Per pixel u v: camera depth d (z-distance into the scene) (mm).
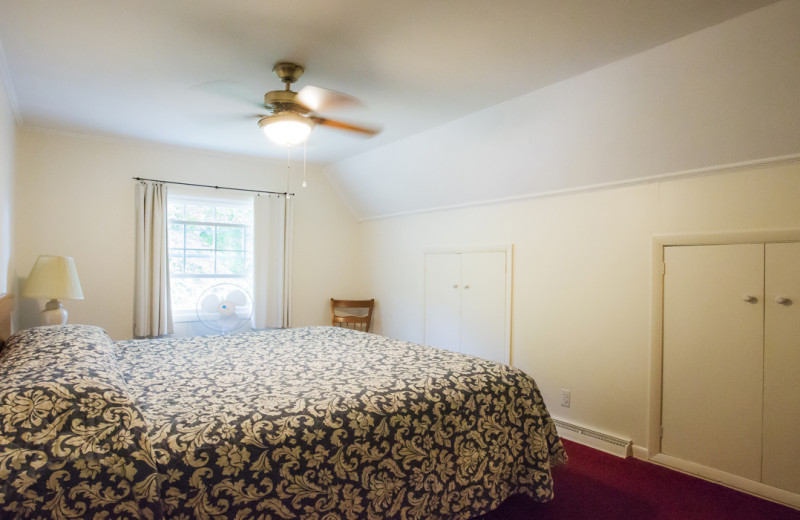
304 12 1792
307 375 2006
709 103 2113
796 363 2107
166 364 2205
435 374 2023
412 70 2322
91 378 1349
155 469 1222
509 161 3139
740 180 2283
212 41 2033
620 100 2348
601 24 1865
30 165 3387
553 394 3137
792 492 2117
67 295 2920
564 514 2074
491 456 1917
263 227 4336
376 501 1586
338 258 4938
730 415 2322
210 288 3855
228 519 1307
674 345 2537
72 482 1134
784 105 1949
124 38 2014
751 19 1778
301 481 1441
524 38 1986
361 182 4500
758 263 2225
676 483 2367
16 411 1173
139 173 3809
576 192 3004
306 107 2295
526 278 3320
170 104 2852
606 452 2777
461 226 3861
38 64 2287
